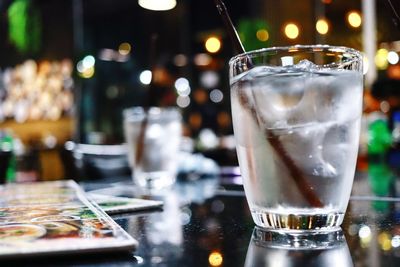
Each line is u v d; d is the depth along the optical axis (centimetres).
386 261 27
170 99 429
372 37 167
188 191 69
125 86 493
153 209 50
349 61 35
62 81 477
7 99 488
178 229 38
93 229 33
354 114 35
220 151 248
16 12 467
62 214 40
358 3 174
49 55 480
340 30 184
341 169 34
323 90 33
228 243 33
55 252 28
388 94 159
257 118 34
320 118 33
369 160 143
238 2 328
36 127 482
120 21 490
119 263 28
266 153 34
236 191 67
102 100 491
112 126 491
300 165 34
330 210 35
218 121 422
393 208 46
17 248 28
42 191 60
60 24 482
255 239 34
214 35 427
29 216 39
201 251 31
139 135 78
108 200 54
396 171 96
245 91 35
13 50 483
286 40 257
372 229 36
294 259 28
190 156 100
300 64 34
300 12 245
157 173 79
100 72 492
